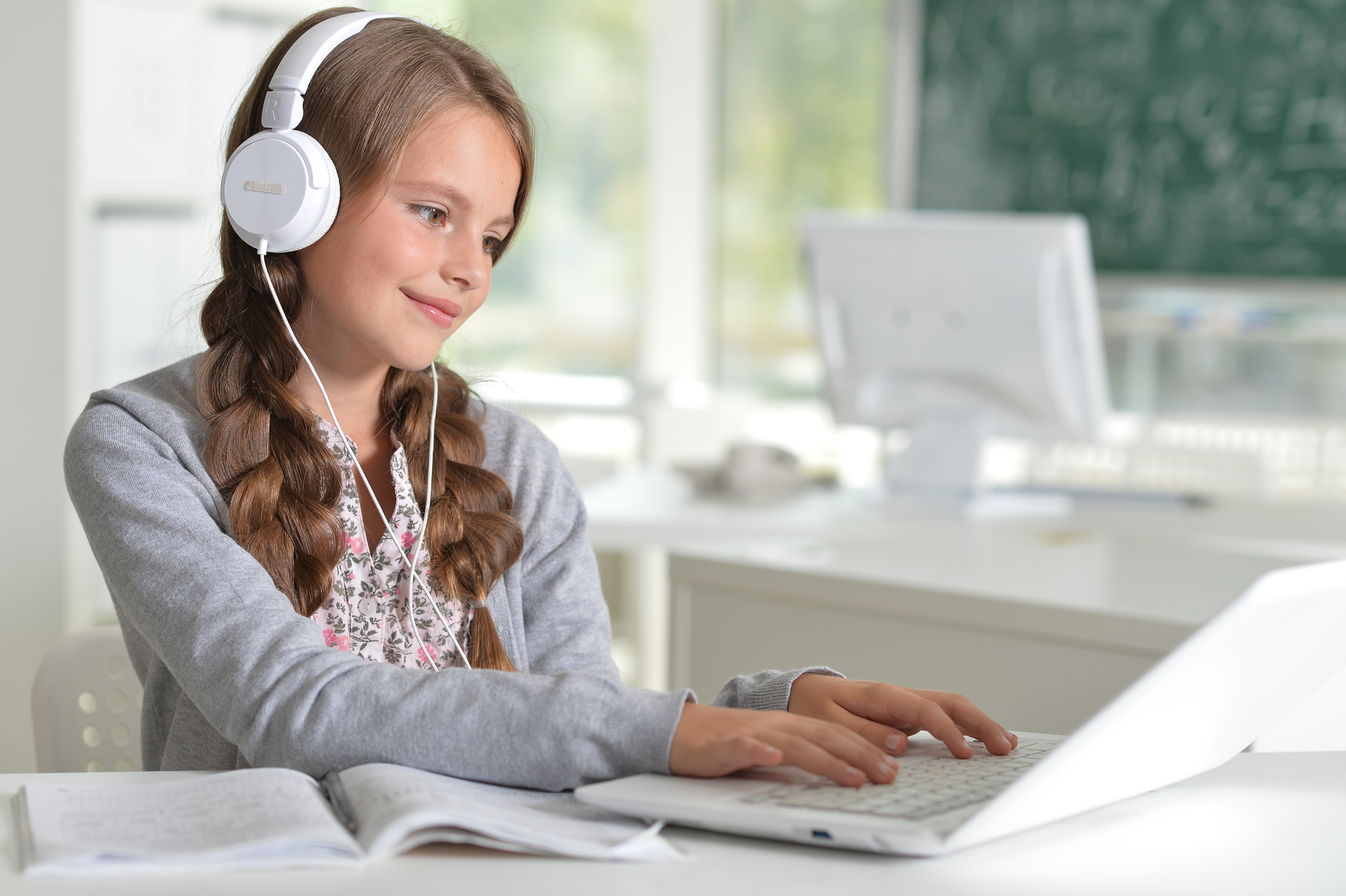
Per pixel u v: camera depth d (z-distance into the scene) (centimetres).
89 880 57
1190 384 377
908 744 83
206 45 216
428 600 101
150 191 207
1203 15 362
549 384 419
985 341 212
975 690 145
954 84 404
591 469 262
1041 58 388
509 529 105
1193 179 369
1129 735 68
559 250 452
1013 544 179
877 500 222
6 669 194
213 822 63
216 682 78
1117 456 337
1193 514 219
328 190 90
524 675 77
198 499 92
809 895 59
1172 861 65
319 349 100
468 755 73
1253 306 365
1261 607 69
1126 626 132
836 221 221
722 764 71
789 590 159
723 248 468
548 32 439
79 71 190
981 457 220
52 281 191
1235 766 84
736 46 459
